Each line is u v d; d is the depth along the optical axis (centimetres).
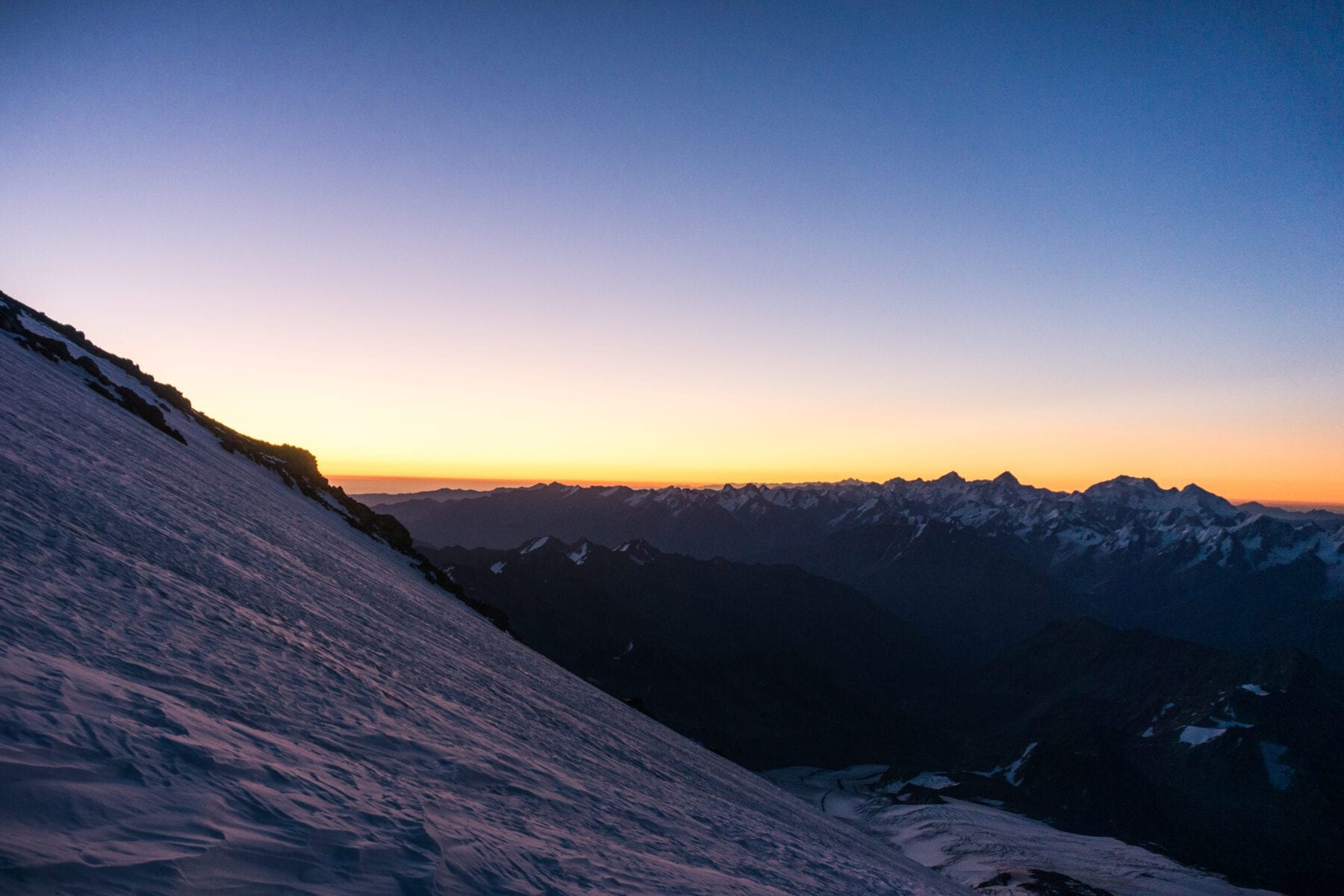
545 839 858
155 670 824
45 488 1520
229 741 684
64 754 513
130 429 3812
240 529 2570
